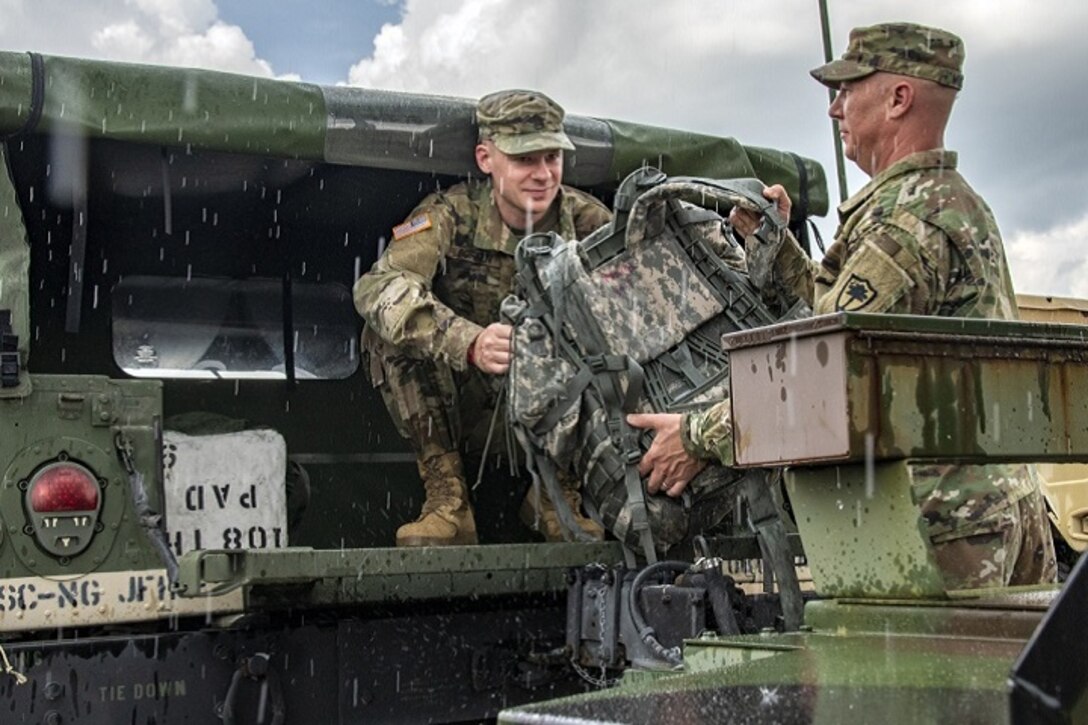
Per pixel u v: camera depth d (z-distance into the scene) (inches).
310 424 202.4
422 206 179.0
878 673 64.4
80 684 135.4
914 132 122.3
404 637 153.9
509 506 198.4
